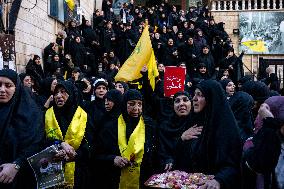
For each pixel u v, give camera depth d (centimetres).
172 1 2650
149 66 766
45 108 492
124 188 428
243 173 294
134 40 1506
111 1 1945
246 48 1988
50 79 618
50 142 368
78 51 1304
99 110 550
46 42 1241
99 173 442
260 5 2020
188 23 1702
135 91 448
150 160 445
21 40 1006
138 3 2677
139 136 440
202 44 1476
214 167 315
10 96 322
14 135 316
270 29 1967
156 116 638
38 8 1158
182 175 337
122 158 424
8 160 314
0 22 867
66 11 1466
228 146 303
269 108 271
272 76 1284
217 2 2045
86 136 446
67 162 373
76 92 439
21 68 1002
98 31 1581
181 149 371
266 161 260
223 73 1266
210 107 317
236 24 2017
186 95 460
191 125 380
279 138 263
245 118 470
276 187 266
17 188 329
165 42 1512
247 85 498
